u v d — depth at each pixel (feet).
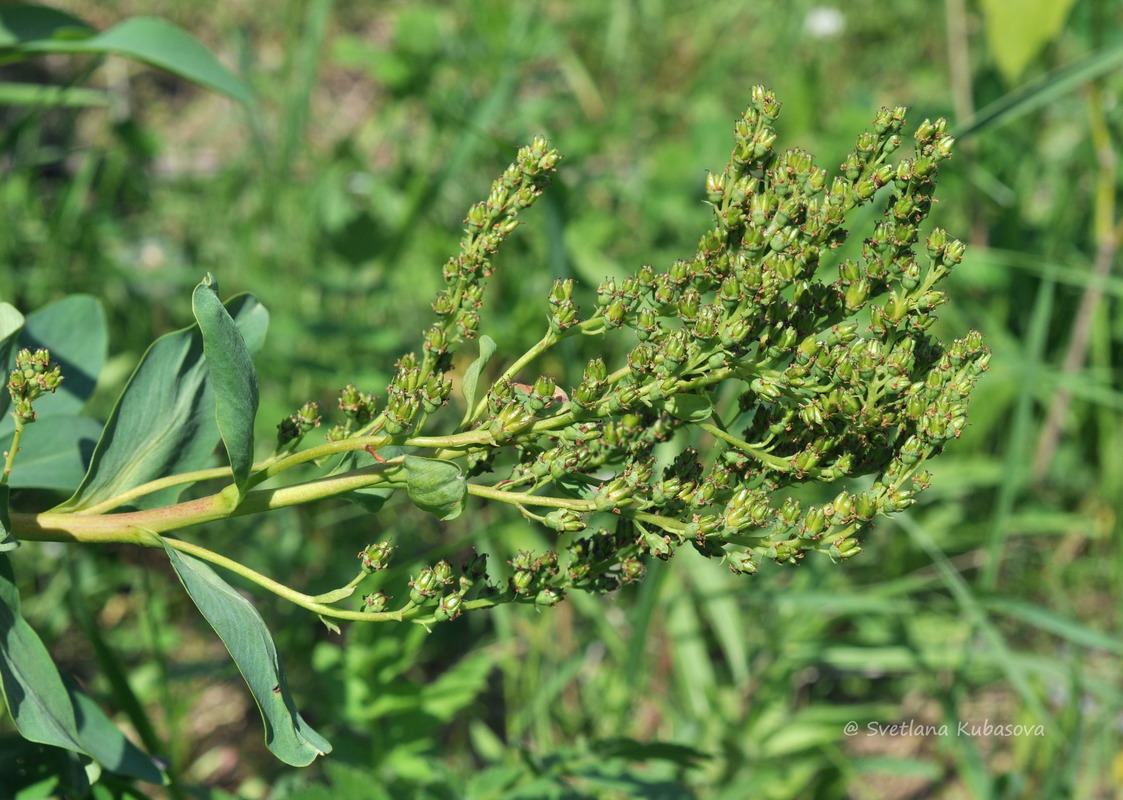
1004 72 13.99
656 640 12.99
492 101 16.84
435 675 13.60
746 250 5.28
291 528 13.37
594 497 5.41
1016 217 16.34
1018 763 12.31
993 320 16.14
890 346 5.57
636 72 22.57
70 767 6.79
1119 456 14.58
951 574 11.32
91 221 15.30
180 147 19.99
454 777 8.81
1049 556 15.02
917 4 23.48
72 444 6.95
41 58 20.83
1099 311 15.31
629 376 5.44
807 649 12.90
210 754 12.72
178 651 13.39
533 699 11.80
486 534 10.16
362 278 16.35
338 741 9.57
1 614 5.57
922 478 5.30
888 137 5.41
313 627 12.82
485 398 5.51
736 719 12.41
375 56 18.19
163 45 9.16
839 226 5.51
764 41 23.53
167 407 6.06
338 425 5.89
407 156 18.90
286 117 18.08
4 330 5.63
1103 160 14.90
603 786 8.76
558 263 11.53
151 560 13.33
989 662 13.29
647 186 17.80
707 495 5.44
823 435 5.56
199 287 5.01
